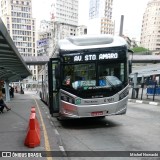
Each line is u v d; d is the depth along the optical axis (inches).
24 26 5644.7
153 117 470.0
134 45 3809.1
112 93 362.3
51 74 391.5
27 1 5659.5
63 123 419.8
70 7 5639.8
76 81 358.9
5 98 1133.7
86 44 367.9
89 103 355.9
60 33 4409.5
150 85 1035.3
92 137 306.8
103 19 3905.0
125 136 307.1
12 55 523.2
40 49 4429.1
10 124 404.2
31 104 881.5
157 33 4296.3
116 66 368.5
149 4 4431.6
